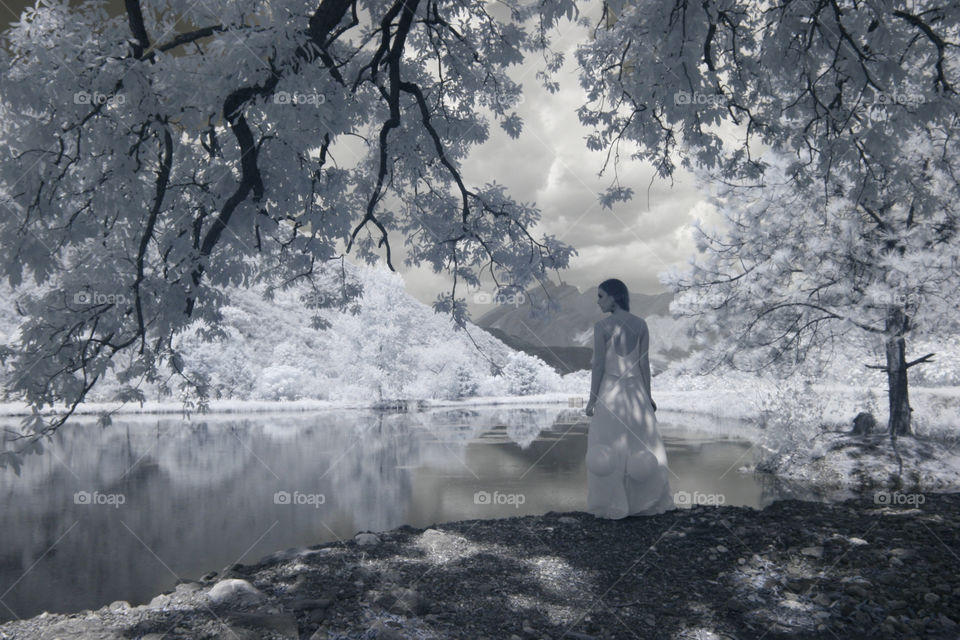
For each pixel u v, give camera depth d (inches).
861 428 537.0
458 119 294.2
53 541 303.4
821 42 190.7
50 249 179.8
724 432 835.4
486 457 641.0
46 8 159.6
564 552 190.9
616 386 226.7
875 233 423.8
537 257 275.0
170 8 191.3
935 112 188.2
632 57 246.4
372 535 209.2
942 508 243.6
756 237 485.7
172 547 286.0
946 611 147.0
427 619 145.5
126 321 197.6
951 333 407.2
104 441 895.7
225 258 212.4
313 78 167.3
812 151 234.1
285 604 151.0
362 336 1879.9
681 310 515.2
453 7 274.4
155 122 168.9
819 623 145.0
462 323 273.1
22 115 168.7
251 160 187.2
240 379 2151.8
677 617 148.9
